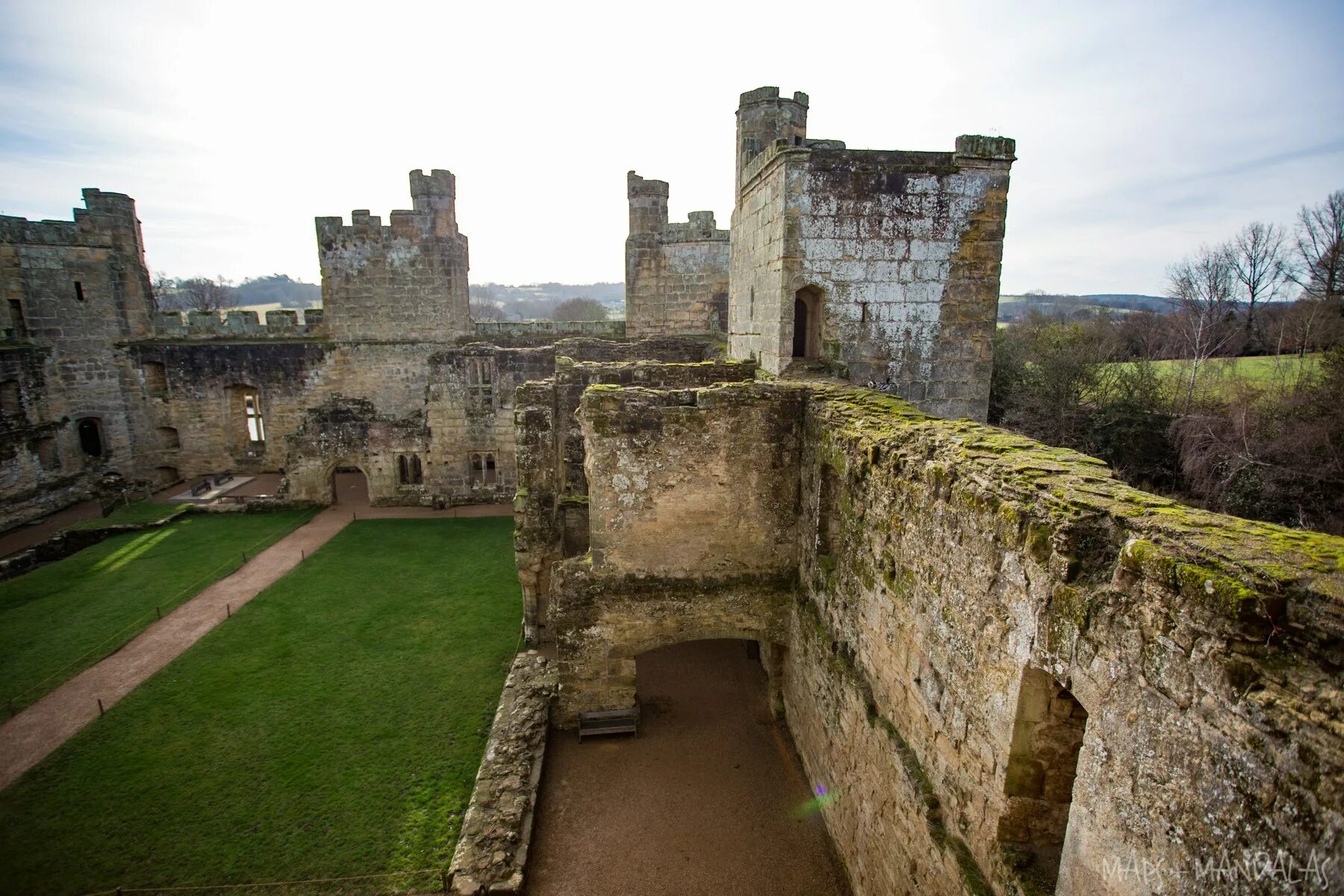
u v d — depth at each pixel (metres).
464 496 30.45
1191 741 4.54
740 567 13.88
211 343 34.78
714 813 12.35
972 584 7.25
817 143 15.72
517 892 10.50
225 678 16.50
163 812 12.31
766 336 17.59
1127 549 5.14
